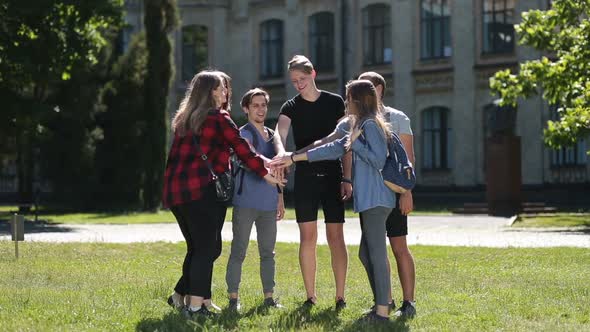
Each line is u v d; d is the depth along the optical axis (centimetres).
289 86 5288
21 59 3228
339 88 5084
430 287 1254
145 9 4072
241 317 976
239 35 5475
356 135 958
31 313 980
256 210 1075
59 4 3312
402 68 4872
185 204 973
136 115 4488
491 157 3500
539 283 1291
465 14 4669
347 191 1077
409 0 4853
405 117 1049
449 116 4738
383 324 922
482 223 2995
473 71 4647
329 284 1304
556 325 923
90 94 4384
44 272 1435
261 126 1121
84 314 969
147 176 4047
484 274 1420
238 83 5481
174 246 1948
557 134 2689
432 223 3027
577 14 2800
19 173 4275
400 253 1033
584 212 3641
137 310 1004
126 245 1953
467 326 920
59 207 4747
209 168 977
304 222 1085
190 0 5500
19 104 3391
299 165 1085
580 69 2723
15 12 3219
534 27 2867
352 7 5034
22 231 1656
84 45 3372
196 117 975
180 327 891
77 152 4347
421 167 4800
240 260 1074
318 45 5194
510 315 992
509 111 3497
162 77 4072
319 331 875
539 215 3356
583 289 1212
